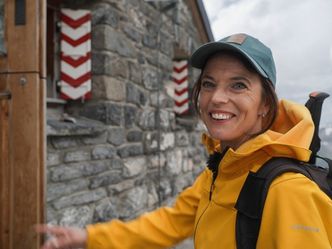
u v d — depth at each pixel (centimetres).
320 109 140
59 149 322
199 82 132
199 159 742
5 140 212
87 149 354
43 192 212
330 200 99
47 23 366
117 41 397
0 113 213
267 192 100
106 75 376
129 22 428
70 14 368
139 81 453
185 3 652
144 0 469
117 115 395
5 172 212
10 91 211
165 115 541
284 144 104
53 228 161
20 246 210
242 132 116
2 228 213
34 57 207
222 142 127
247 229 103
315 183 101
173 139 584
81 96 370
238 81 114
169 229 160
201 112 126
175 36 591
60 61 372
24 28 209
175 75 717
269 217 99
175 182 591
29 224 209
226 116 115
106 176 380
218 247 111
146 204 470
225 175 117
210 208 120
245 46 113
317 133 138
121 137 405
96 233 158
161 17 529
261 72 110
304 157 105
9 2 211
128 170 422
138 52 452
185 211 158
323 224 95
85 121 366
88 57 371
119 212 407
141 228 160
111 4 386
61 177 320
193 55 121
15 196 211
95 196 363
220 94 115
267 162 107
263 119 121
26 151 209
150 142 485
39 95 209
